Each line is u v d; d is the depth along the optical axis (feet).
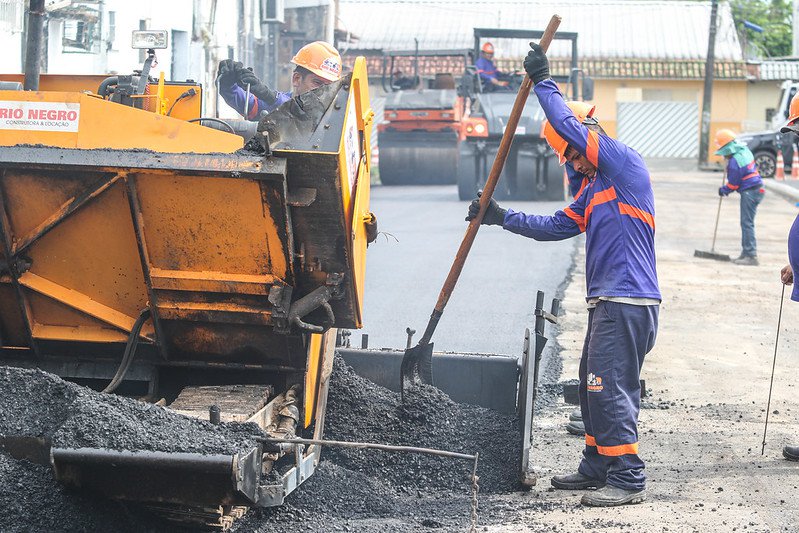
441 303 19.71
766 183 84.23
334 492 17.54
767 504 17.70
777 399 25.66
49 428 14.14
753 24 178.09
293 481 15.89
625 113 144.25
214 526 14.67
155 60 20.99
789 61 147.95
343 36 89.25
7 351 17.67
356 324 16.83
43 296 16.85
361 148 16.60
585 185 18.30
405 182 89.71
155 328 16.66
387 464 18.83
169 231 15.79
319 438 18.22
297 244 15.69
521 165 68.18
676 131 144.15
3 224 16.08
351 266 15.89
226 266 15.94
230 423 14.52
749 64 142.82
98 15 54.13
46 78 21.99
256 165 14.79
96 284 16.79
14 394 14.74
